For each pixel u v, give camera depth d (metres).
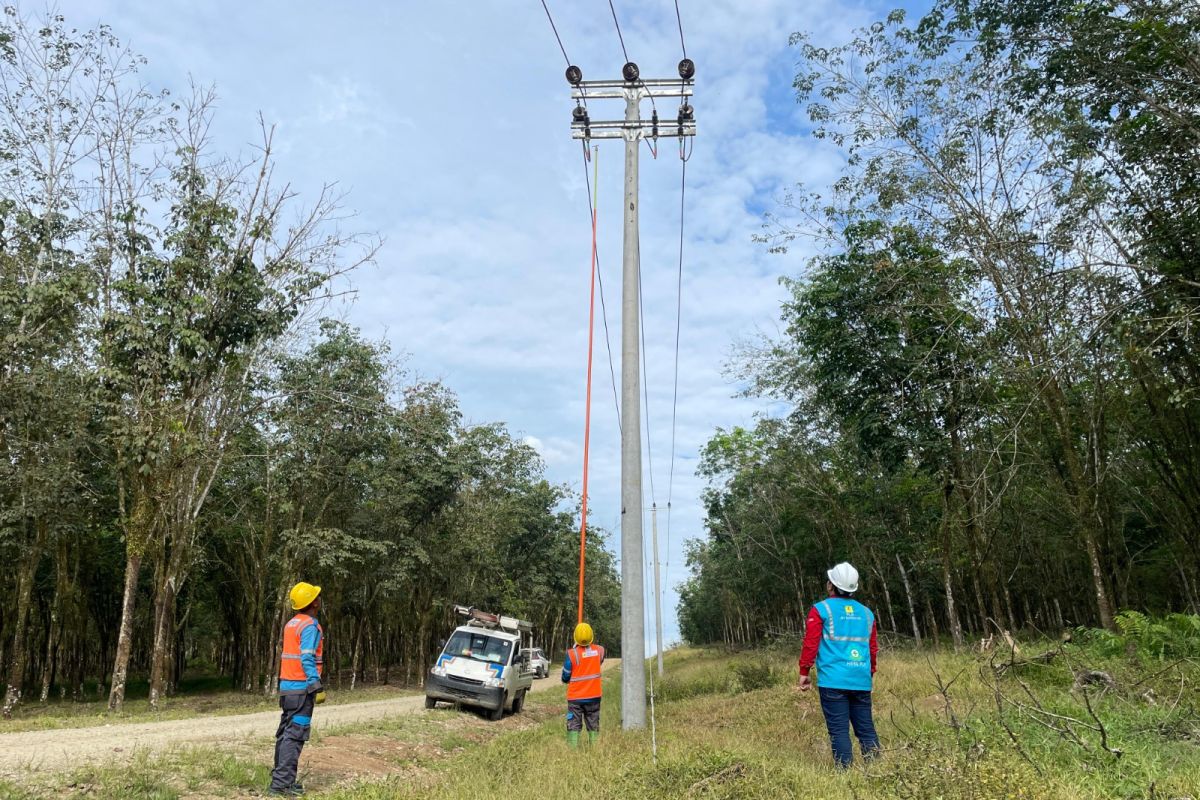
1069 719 6.35
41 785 7.18
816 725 10.72
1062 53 13.20
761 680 19.16
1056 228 15.10
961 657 15.41
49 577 28.05
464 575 36.19
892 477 27.55
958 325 18.45
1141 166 13.48
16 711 20.95
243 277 19.58
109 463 21.23
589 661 11.16
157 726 14.20
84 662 29.78
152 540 20.03
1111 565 20.09
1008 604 27.81
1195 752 6.03
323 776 9.32
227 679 41.41
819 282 22.28
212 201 19.22
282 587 26.14
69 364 20.02
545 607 57.03
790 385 27.36
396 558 29.97
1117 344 14.49
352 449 27.23
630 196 14.54
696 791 6.16
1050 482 21.50
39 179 18.55
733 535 42.59
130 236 18.98
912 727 8.41
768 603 53.16
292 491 26.64
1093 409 17.64
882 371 20.42
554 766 8.37
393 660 49.16
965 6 14.50
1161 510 20.25
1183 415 15.63
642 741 10.09
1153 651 11.16
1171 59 11.99
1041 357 15.12
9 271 18.00
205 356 19.39
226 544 30.39
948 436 20.42
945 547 22.44
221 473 24.91
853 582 7.75
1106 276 13.98
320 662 8.22
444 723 16.00
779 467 32.00
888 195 16.98
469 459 33.16
